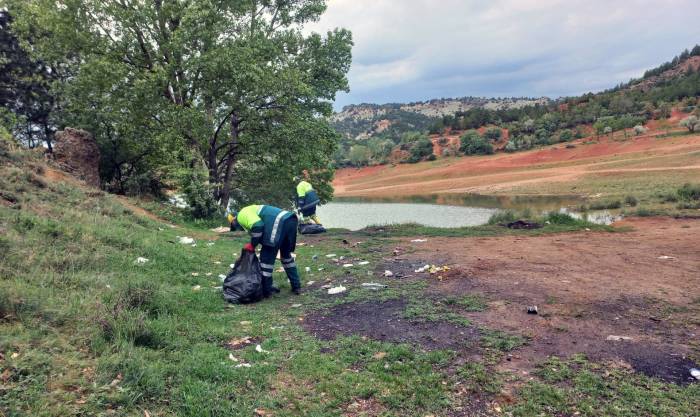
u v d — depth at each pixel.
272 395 3.55
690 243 9.47
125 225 9.98
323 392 3.63
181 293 6.12
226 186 21.14
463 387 3.62
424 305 5.70
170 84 17.94
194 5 16.23
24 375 3.16
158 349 4.17
